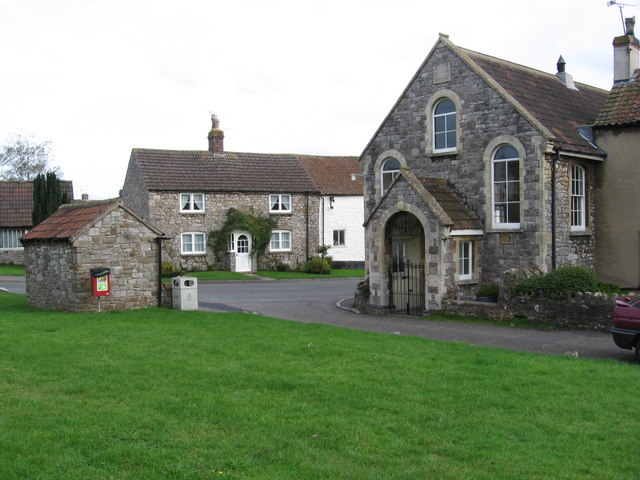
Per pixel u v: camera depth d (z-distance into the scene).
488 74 21.53
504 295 18.39
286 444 7.60
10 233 45.22
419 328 17.56
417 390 9.97
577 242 21.34
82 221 19.78
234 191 41.91
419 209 20.42
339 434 7.96
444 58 22.33
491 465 7.11
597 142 22.17
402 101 23.64
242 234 42.31
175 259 40.28
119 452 7.13
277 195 43.72
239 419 8.42
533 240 20.12
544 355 13.02
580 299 17.02
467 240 20.80
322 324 17.55
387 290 21.44
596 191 22.27
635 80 22.47
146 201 39.94
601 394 9.83
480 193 21.38
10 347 12.68
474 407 9.16
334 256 46.25
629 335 12.66
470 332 16.77
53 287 20.34
